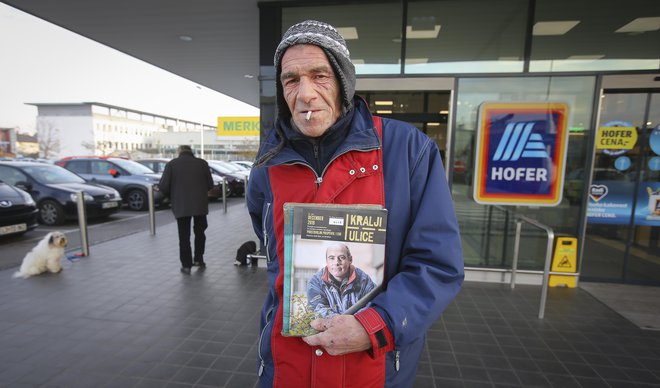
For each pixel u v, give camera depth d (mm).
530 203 4059
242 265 4832
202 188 4508
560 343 2861
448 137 4160
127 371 2455
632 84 3779
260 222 1249
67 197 7625
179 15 4914
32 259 4367
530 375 2447
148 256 5258
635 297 3797
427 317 806
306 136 942
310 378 910
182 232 4461
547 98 3984
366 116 991
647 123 3969
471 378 2412
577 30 3936
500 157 4035
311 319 826
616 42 3912
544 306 3307
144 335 2941
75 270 4602
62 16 4969
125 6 4621
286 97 919
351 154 925
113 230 7297
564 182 4121
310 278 831
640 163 4051
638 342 2889
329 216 824
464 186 4242
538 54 4008
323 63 858
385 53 4285
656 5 3842
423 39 4195
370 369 889
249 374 2436
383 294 807
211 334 2963
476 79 4039
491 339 2912
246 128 20109
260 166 985
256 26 5367
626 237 4191
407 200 914
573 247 4066
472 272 4285
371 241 825
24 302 3576
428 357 2650
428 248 850
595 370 2512
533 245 4266
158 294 3809
